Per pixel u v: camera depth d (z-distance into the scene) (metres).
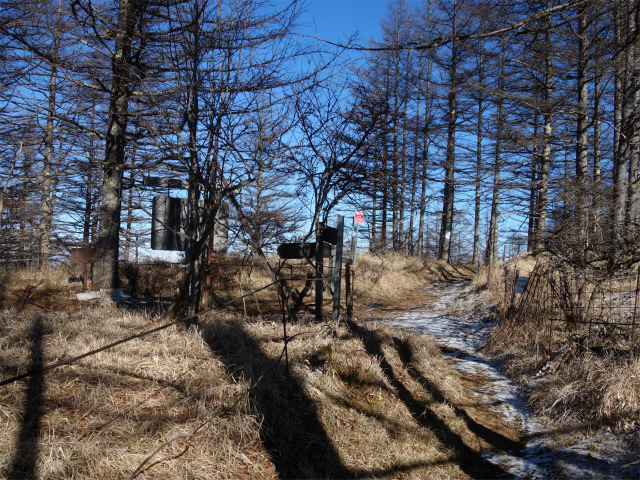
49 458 2.90
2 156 11.43
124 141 10.12
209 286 7.82
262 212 12.30
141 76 7.42
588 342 6.70
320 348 5.48
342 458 4.07
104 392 3.78
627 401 4.95
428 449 4.69
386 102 7.43
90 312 6.55
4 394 3.55
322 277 7.45
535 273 8.95
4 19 8.84
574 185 8.74
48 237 16.64
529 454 4.87
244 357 4.91
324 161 7.34
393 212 25.94
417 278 21.48
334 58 6.62
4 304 8.52
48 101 9.67
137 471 2.93
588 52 14.20
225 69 5.82
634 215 9.85
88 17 8.17
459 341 10.28
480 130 20.23
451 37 6.29
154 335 5.31
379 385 5.38
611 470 4.14
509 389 6.93
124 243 19.64
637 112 10.99
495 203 20.67
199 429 3.61
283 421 4.11
